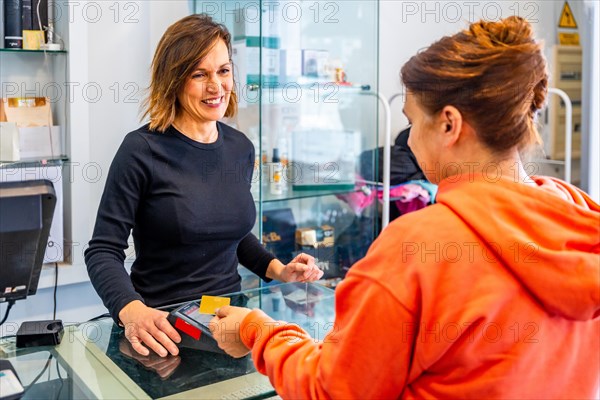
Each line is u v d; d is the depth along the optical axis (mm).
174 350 1243
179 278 1739
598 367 949
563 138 3662
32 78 2314
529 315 845
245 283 2289
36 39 2180
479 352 837
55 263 2301
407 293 830
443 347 825
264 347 1032
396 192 2818
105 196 1643
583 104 3512
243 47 2299
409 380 886
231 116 1891
